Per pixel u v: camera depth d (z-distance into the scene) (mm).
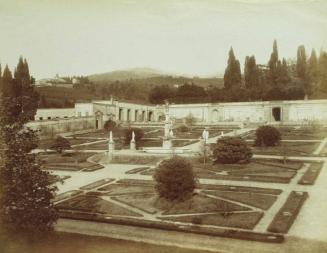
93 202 42125
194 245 30000
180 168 40219
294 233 31625
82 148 81750
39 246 30078
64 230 33531
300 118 111625
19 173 30766
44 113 107938
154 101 136375
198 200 40781
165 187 40094
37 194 31391
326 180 47719
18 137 31625
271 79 121688
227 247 29578
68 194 45844
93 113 112562
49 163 66250
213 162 61281
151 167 62812
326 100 107500
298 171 54562
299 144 75875
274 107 116250
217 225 34031
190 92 132375
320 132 89500
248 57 125125
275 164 59031
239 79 126750
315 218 34500
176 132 101688
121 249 29188
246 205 39125
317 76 103938
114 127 109562
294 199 40000
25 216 30453
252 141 80750
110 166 65188
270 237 30672
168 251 28938
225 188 45250
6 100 31531
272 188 45188
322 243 29656
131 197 43500
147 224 34500
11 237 30609
